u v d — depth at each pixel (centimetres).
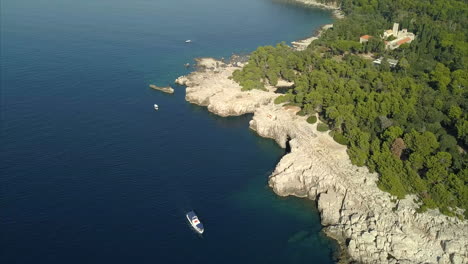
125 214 15350
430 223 14375
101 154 18600
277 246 14700
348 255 14400
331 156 17600
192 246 14362
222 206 16288
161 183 17075
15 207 15262
